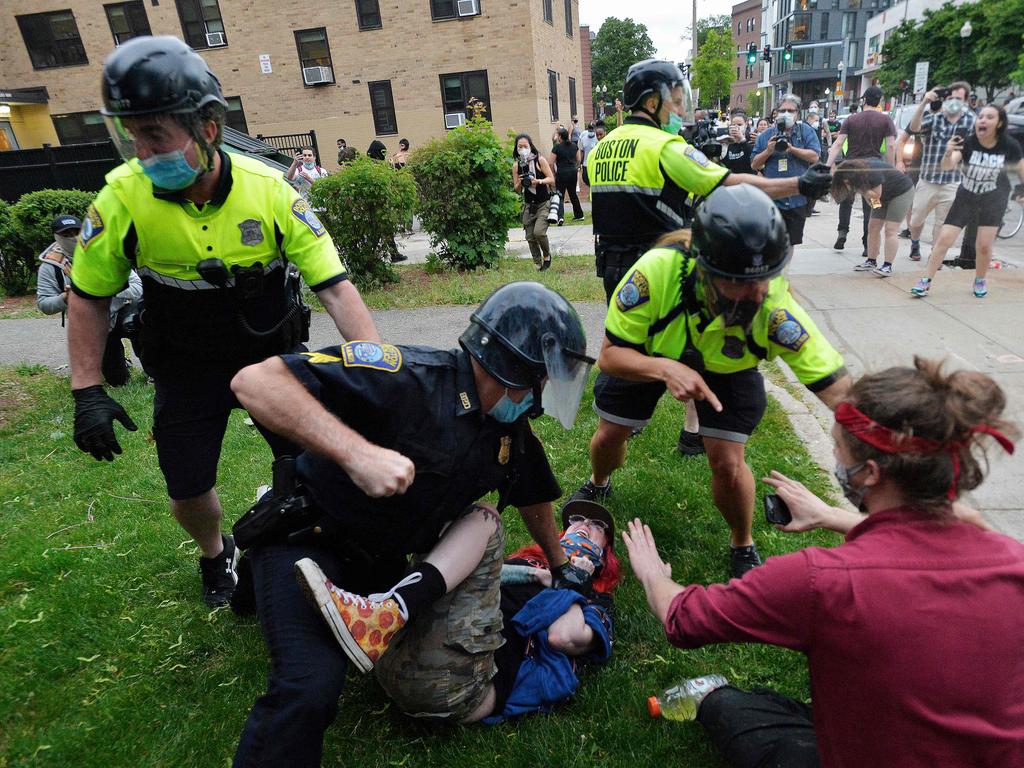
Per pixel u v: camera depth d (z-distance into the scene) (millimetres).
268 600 1747
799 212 7242
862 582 1297
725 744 1881
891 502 1365
